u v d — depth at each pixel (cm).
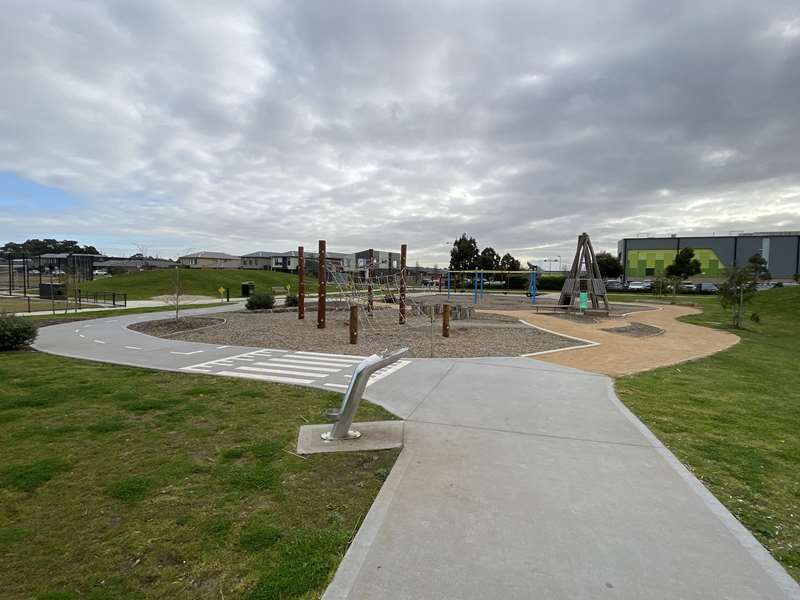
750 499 383
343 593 255
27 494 385
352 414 505
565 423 564
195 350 1145
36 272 6856
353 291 2356
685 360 1064
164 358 1027
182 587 269
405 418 581
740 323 2038
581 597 253
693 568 281
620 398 707
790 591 261
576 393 718
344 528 330
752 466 451
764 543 316
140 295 4156
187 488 394
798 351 1350
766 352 1272
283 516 348
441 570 276
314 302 3088
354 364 972
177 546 310
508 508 353
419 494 374
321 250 1631
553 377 834
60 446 491
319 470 430
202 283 5275
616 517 341
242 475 418
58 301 3173
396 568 278
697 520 339
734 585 266
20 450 479
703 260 8056
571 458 454
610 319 2144
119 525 337
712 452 488
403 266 1903
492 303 3419
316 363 980
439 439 504
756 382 858
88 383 780
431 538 311
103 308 2627
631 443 497
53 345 1214
